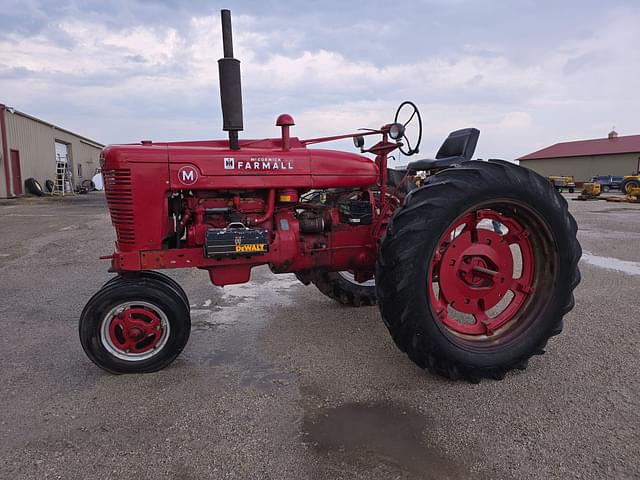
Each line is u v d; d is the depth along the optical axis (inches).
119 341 109.4
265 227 120.7
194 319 149.9
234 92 114.2
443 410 93.0
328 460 77.9
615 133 1701.5
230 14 111.5
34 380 107.8
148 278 113.7
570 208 566.9
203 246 115.1
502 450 80.1
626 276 193.5
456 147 151.7
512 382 104.3
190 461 77.9
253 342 130.0
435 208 99.3
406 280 98.3
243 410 93.4
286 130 121.3
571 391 99.4
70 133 1183.6
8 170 859.4
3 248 287.1
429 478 73.5
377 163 134.4
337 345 127.0
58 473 75.3
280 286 191.2
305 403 96.1
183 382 106.0
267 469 75.8
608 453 78.7
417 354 102.1
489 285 113.8
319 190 135.9
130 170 109.6
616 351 118.6
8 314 156.8
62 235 341.7
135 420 90.3
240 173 115.9
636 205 621.3
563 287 110.6
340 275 160.4
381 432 85.8
